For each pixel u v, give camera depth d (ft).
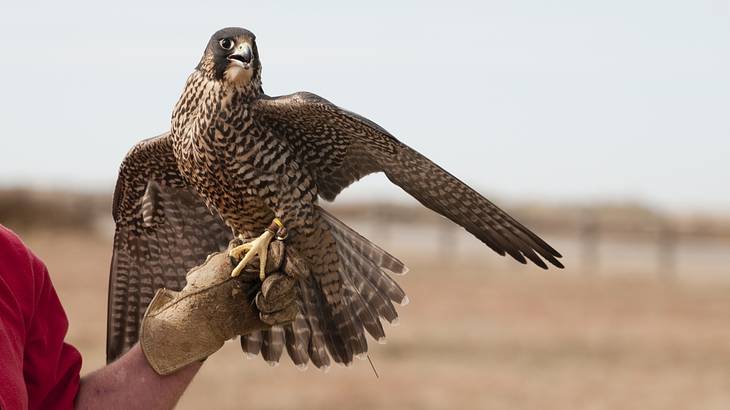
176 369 21.03
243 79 26.50
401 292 26.48
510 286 134.31
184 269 26.86
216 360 81.25
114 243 26.48
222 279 21.68
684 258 183.11
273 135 27.09
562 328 98.48
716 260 180.55
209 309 21.43
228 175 26.89
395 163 25.93
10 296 18.94
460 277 143.43
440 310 109.29
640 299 124.06
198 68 27.25
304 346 26.40
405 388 71.46
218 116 26.66
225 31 27.27
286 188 27.25
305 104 25.68
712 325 103.65
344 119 25.52
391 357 82.64
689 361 84.07
